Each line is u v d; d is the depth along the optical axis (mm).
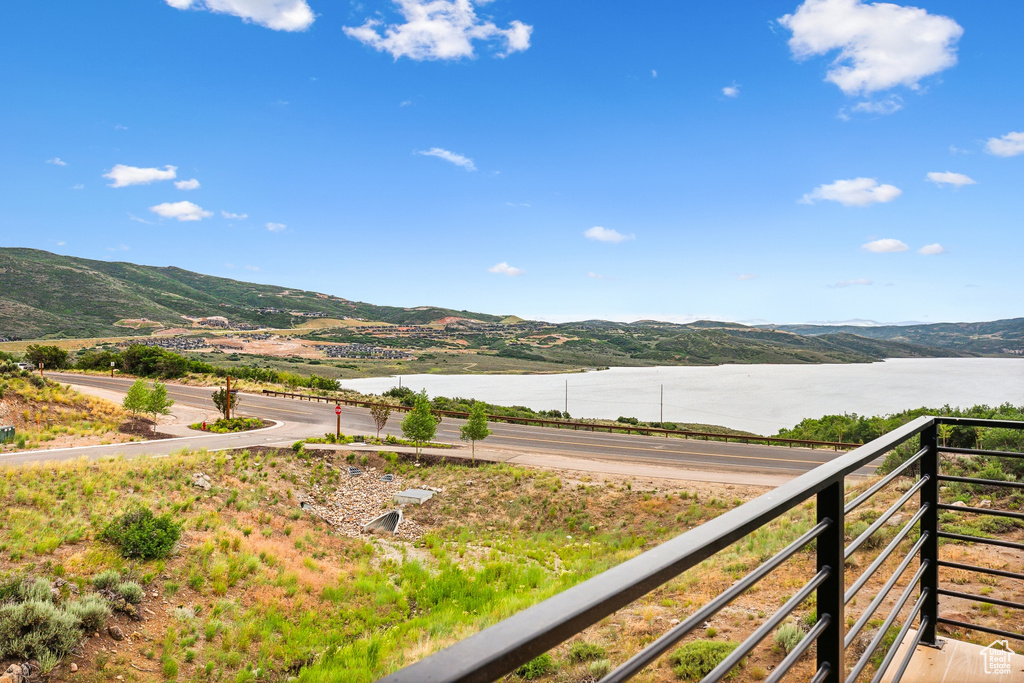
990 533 10320
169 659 11312
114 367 74688
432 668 562
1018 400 118938
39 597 11250
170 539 15828
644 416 90688
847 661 5879
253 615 14156
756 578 1172
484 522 26750
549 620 671
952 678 2617
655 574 830
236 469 28375
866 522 11125
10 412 35375
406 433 34781
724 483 27516
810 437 45656
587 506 26484
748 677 6207
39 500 17312
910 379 196750
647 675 6684
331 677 10992
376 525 26297
